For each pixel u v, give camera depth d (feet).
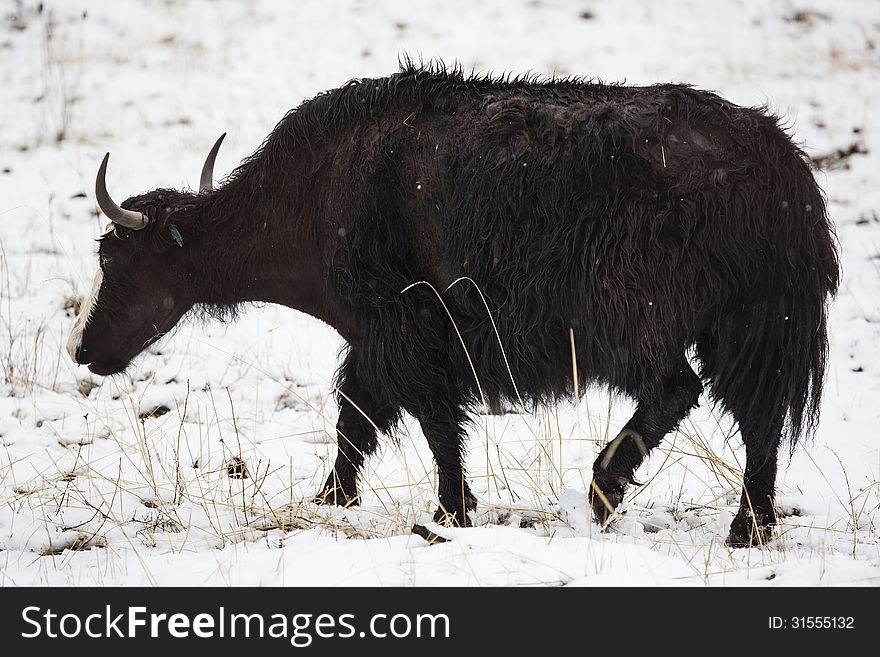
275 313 120.67
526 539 58.65
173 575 57.11
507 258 65.16
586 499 67.41
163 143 158.51
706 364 67.97
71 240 130.52
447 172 66.85
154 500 73.10
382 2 217.77
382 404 75.46
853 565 56.18
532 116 66.28
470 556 55.72
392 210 67.87
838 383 101.96
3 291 118.01
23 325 111.24
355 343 71.00
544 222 64.44
